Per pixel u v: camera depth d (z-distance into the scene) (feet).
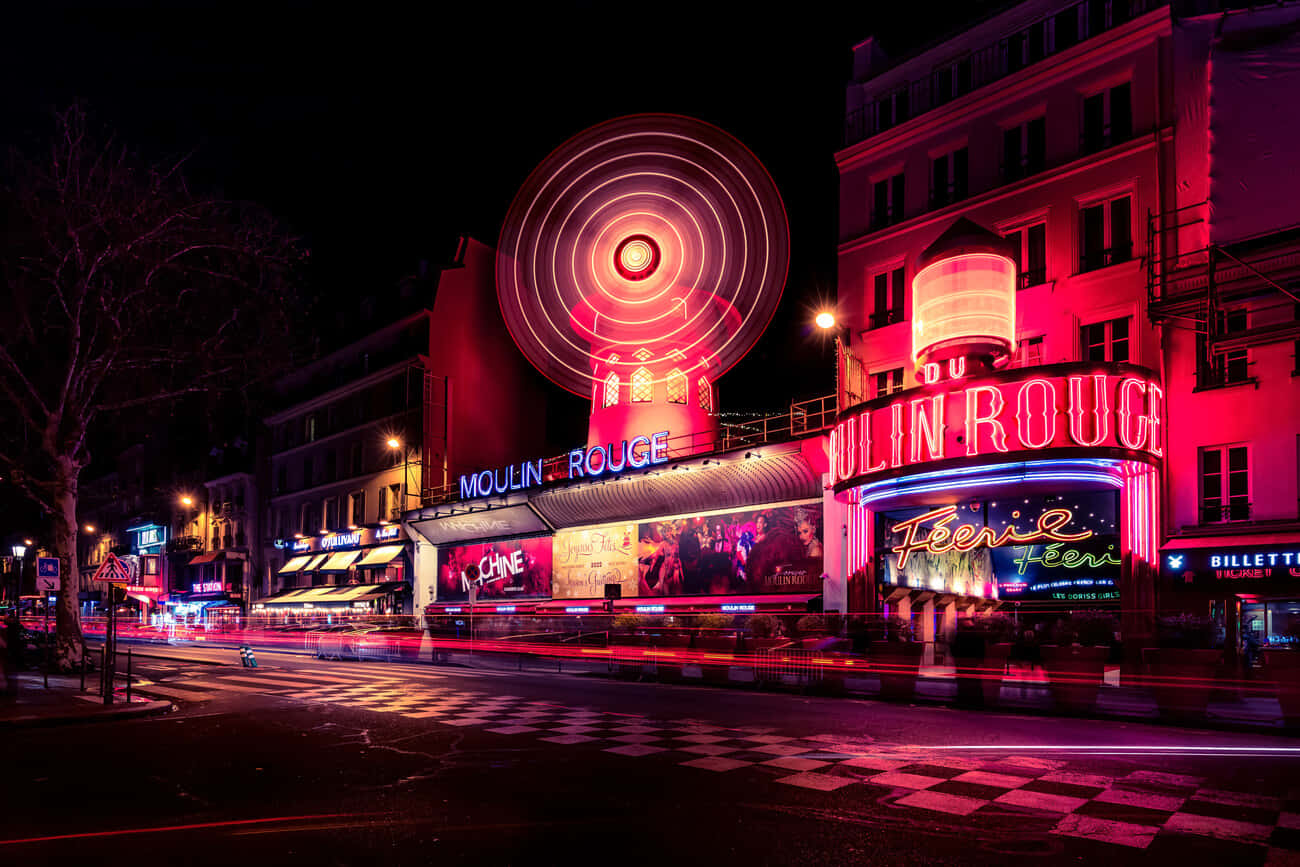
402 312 150.30
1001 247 70.64
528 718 44.55
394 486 147.13
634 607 104.63
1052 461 62.49
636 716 45.24
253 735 39.93
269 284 80.07
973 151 81.20
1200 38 68.23
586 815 24.63
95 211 70.38
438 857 20.86
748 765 31.63
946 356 70.59
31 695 55.98
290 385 178.91
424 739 38.04
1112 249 71.56
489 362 147.84
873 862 20.44
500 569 127.85
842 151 91.30
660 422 109.29
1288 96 63.77
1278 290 60.54
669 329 113.19
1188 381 66.08
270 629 155.33
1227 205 64.80
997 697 51.34
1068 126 74.84
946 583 78.38
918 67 87.86
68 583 75.15
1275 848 21.49
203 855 21.21
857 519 82.23
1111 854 21.04
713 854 21.01
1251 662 47.03
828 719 44.09
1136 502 66.54
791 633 76.28
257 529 182.29
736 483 92.63
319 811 25.27
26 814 25.26
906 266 84.89
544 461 115.65
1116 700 47.83
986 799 26.32
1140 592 65.46
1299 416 60.85
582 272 127.34
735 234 120.37
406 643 109.70
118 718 46.60
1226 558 61.52
